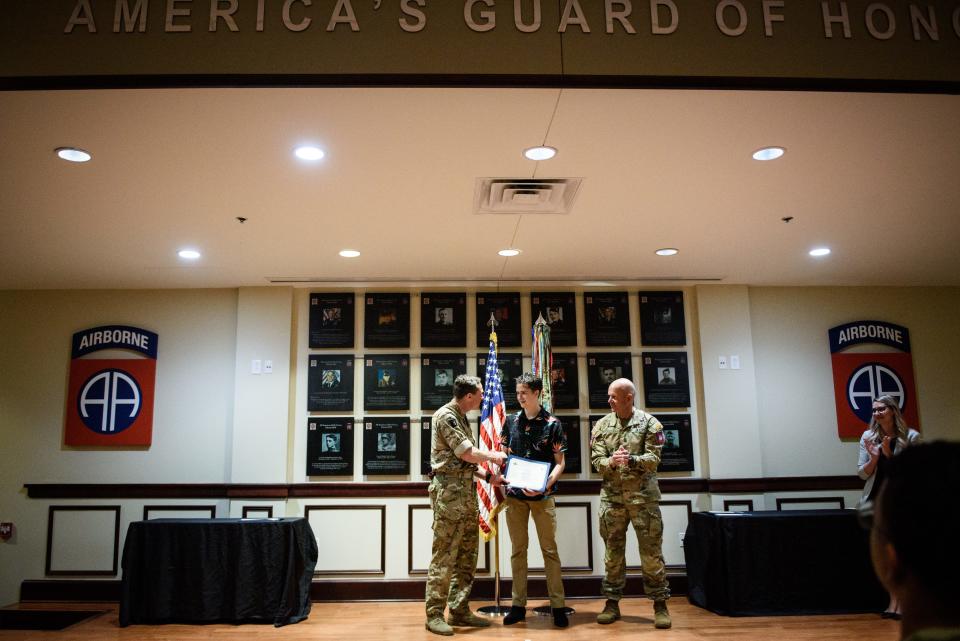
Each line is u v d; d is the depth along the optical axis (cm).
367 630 498
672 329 658
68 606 591
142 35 270
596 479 628
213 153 357
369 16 274
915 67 283
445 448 490
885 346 673
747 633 475
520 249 543
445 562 482
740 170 389
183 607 520
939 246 548
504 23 276
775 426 655
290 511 615
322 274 612
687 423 645
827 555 533
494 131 336
